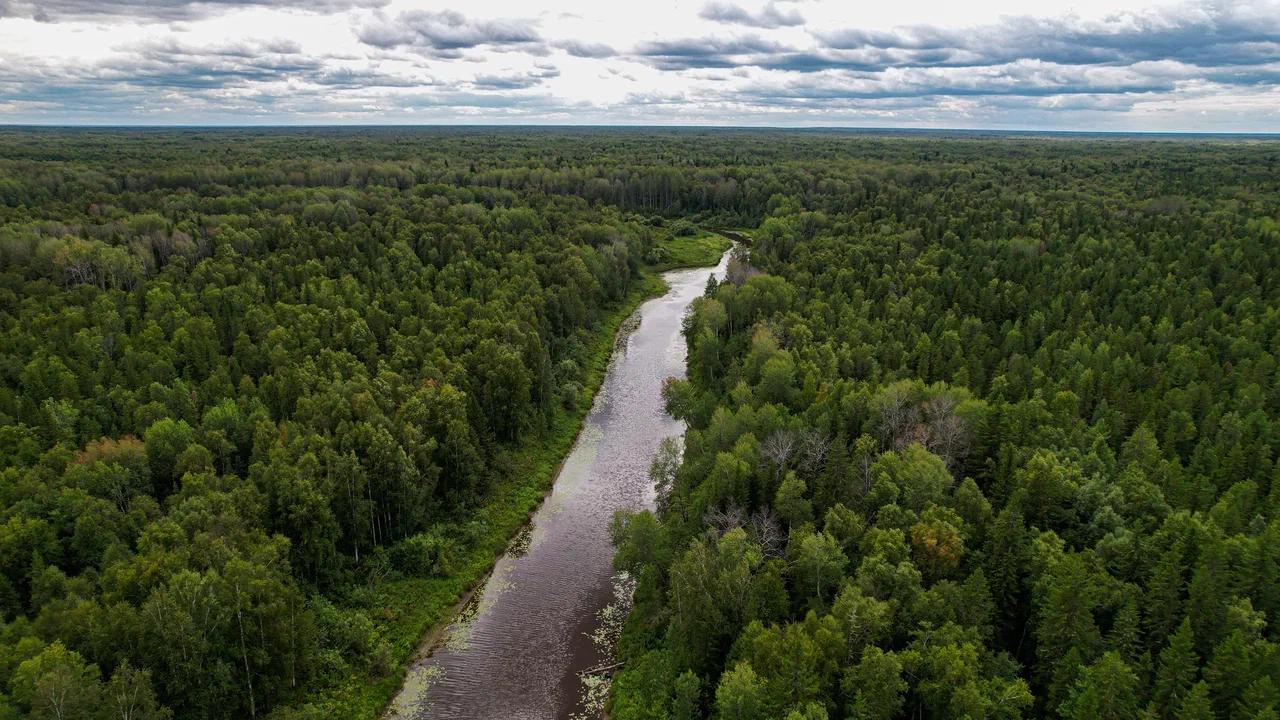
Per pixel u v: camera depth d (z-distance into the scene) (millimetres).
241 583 61812
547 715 67938
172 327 118750
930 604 60250
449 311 131750
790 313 132000
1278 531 63938
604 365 147750
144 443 83625
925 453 77625
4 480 75438
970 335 125500
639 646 74438
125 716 53125
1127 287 141375
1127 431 92875
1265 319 119875
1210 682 52844
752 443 83375
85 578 66875
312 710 64688
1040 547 64938
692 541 69688
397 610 78438
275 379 101812
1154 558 64688
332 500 79750
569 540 93000
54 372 98875
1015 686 53062
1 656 55156
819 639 57375
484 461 99938
